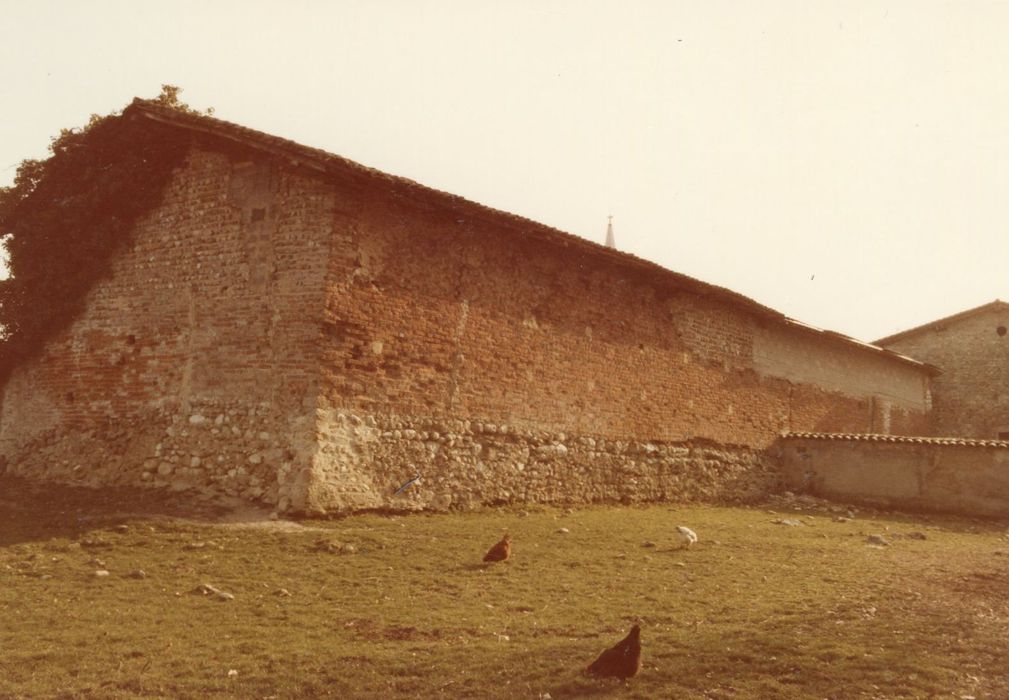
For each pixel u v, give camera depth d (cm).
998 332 3122
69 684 552
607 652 571
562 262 1585
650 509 1569
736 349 2017
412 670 578
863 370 2580
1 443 1509
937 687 551
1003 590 852
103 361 1370
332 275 1205
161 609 742
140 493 1195
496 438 1410
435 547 1017
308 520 1115
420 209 1335
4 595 769
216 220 1312
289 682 558
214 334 1269
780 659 598
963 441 1736
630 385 1700
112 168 1415
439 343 1341
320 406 1165
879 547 1160
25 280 1464
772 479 2022
